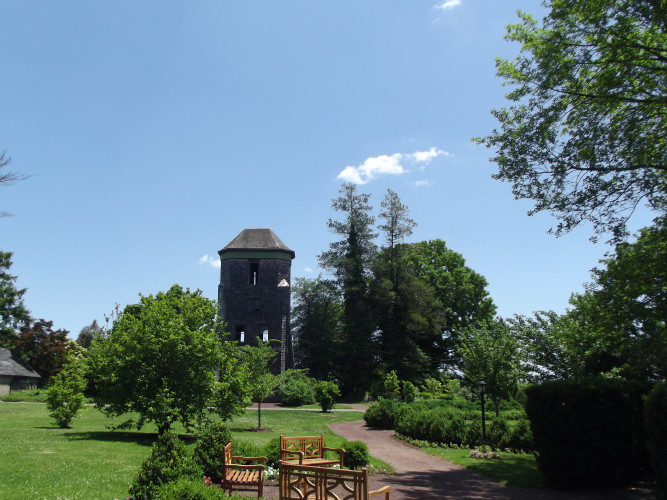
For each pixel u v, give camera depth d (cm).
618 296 1480
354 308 6050
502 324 2561
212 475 1120
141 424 1855
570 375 2022
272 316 5447
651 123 1491
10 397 4253
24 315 6606
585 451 1176
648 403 988
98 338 2106
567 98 1549
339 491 1135
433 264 6775
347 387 5778
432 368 6266
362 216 6303
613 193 1519
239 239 5750
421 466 1536
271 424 2809
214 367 2045
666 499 934
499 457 1675
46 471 1083
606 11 1411
